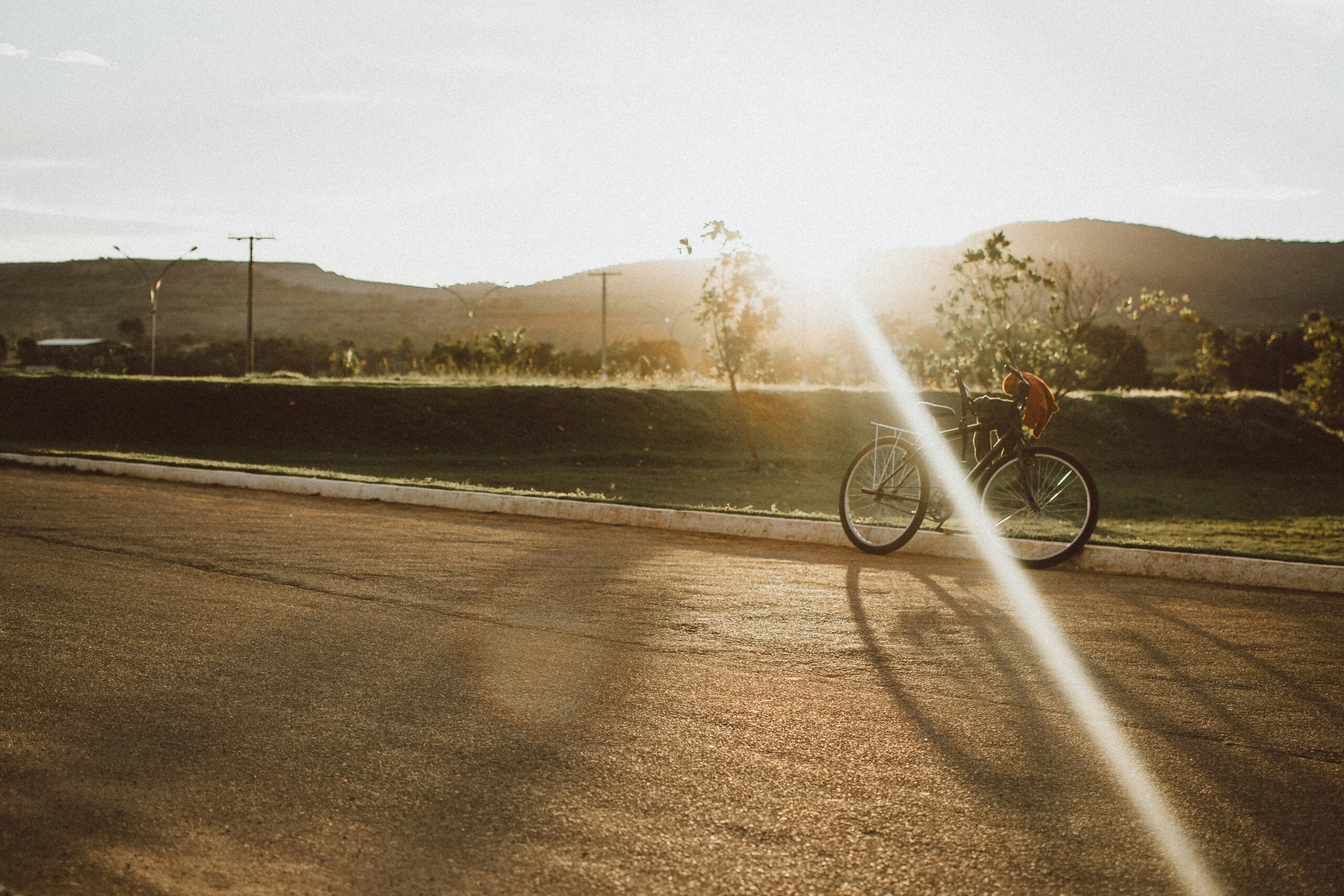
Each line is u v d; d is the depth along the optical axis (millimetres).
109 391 26312
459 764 3225
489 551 7562
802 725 3695
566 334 161750
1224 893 2490
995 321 17156
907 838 2768
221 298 181125
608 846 2684
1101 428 34875
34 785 2975
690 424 29812
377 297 194375
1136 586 6641
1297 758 3432
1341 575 6508
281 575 6309
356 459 24016
